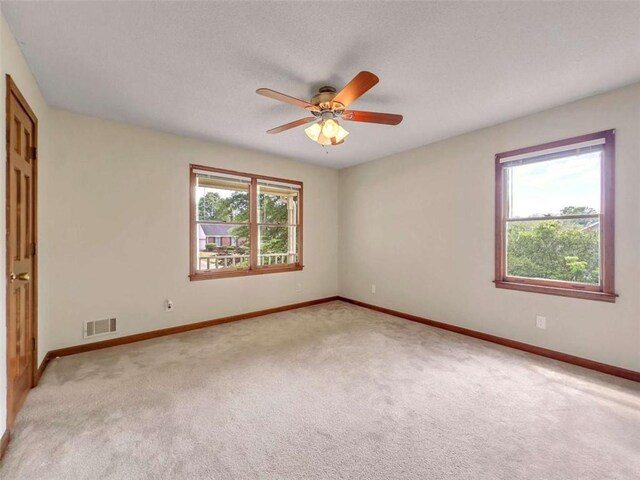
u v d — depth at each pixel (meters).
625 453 1.55
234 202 4.06
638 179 2.30
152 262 3.32
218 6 1.54
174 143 3.46
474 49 1.90
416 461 1.50
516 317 3.00
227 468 1.45
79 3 1.52
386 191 4.39
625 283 2.37
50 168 2.70
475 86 2.36
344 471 1.44
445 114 2.89
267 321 3.96
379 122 2.44
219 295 3.85
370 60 2.02
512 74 2.19
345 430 1.74
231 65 2.08
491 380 2.33
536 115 2.85
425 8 1.55
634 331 2.33
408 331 3.54
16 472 1.41
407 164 4.08
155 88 2.40
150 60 2.02
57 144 2.74
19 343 1.93
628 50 1.90
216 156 3.80
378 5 1.53
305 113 2.88
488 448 1.59
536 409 1.94
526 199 2.99
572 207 2.69
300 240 4.73
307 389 2.20
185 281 3.57
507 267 3.14
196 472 1.43
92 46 1.87
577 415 1.88
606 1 1.51
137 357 2.77
